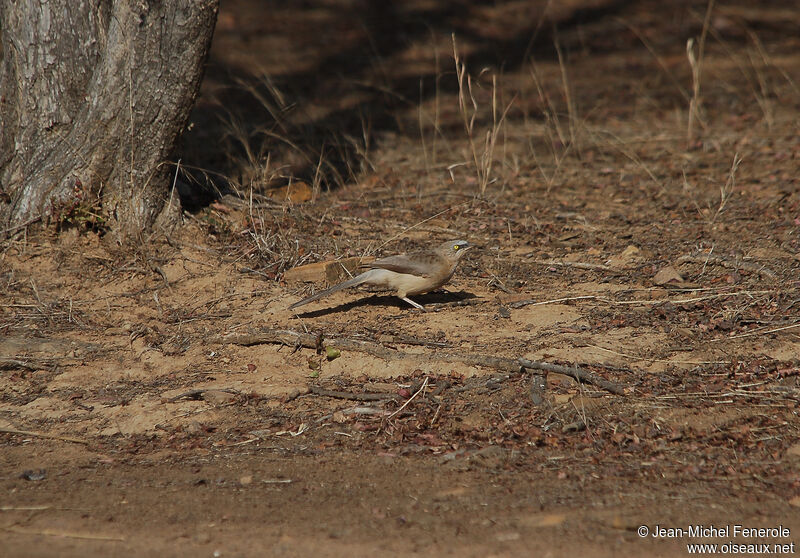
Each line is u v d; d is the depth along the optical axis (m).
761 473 8.38
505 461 8.81
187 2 13.35
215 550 6.99
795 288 12.52
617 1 36.00
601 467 8.62
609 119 24.48
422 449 9.17
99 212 14.16
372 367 11.12
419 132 23.97
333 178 19.78
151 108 13.79
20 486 8.54
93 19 13.73
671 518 7.39
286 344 11.68
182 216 14.85
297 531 7.30
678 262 14.00
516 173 20.08
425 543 7.01
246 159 20.42
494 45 31.81
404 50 31.17
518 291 13.41
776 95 25.56
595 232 16.00
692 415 9.62
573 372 10.43
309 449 9.30
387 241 15.23
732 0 35.88
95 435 9.98
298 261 14.23
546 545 6.93
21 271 13.73
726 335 11.41
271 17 34.06
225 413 10.28
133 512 7.81
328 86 27.72
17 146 14.21
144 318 12.73
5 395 10.95
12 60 14.16
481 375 10.77
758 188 17.89
